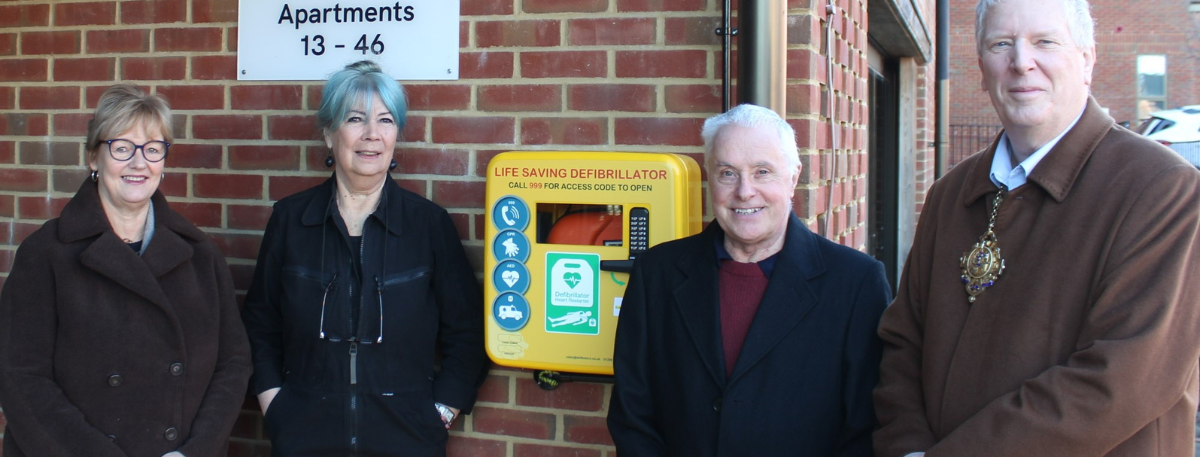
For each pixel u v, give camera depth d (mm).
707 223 2592
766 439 1958
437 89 2742
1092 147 1670
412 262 2510
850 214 3420
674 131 2562
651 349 2160
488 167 2436
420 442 2508
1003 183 1779
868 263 2055
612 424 2184
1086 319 1585
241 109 2910
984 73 1771
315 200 2570
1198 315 1542
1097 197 1625
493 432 2764
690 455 2027
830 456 1985
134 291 2213
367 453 2465
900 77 6504
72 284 2189
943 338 1801
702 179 2562
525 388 2725
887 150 6457
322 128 2555
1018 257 1703
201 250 2396
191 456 2236
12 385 2125
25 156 3135
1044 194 1699
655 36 2566
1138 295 1532
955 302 1805
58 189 3107
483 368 2652
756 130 1994
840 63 3061
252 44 2887
